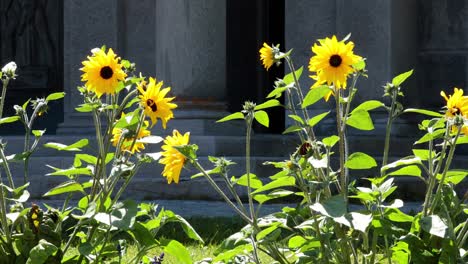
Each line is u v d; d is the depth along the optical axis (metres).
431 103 24.28
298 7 22.92
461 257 5.13
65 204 5.59
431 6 24.30
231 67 31.45
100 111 5.43
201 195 18.81
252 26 31.59
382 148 21.45
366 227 4.86
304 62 22.83
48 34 30.92
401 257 5.51
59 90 30.83
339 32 22.59
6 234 5.34
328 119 22.09
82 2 23.56
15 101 30.88
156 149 20.47
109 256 5.47
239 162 19.45
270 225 5.54
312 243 5.36
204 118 20.94
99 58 5.24
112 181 5.48
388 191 5.35
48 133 29.94
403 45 22.91
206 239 11.27
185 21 21.23
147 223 5.57
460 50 24.12
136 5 23.48
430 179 5.39
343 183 5.23
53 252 5.04
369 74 22.20
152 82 5.33
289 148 21.38
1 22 31.11
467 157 22.05
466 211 5.61
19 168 20.52
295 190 18.05
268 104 5.56
